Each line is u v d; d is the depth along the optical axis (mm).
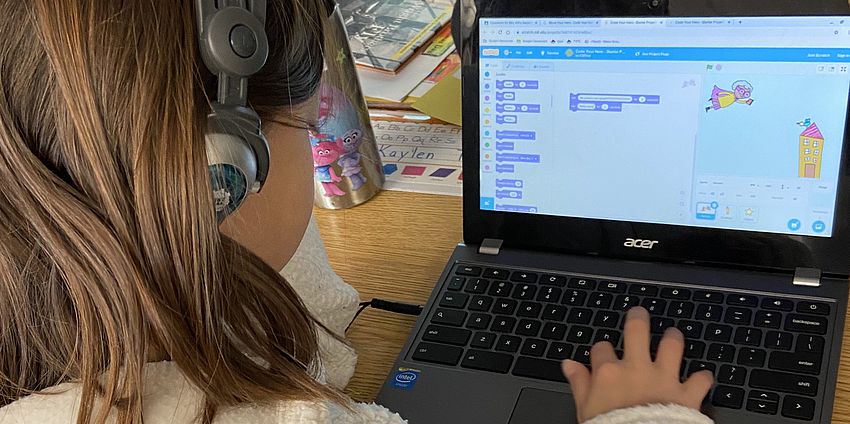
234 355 500
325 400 533
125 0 409
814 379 635
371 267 867
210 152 439
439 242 895
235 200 466
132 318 452
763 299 716
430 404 676
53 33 401
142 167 421
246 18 438
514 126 792
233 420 492
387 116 1145
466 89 796
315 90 535
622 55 742
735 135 730
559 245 810
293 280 734
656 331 703
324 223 945
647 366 619
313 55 523
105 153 422
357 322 798
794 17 689
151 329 457
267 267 523
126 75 412
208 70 441
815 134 708
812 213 726
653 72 738
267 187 515
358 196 959
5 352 506
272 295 527
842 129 700
